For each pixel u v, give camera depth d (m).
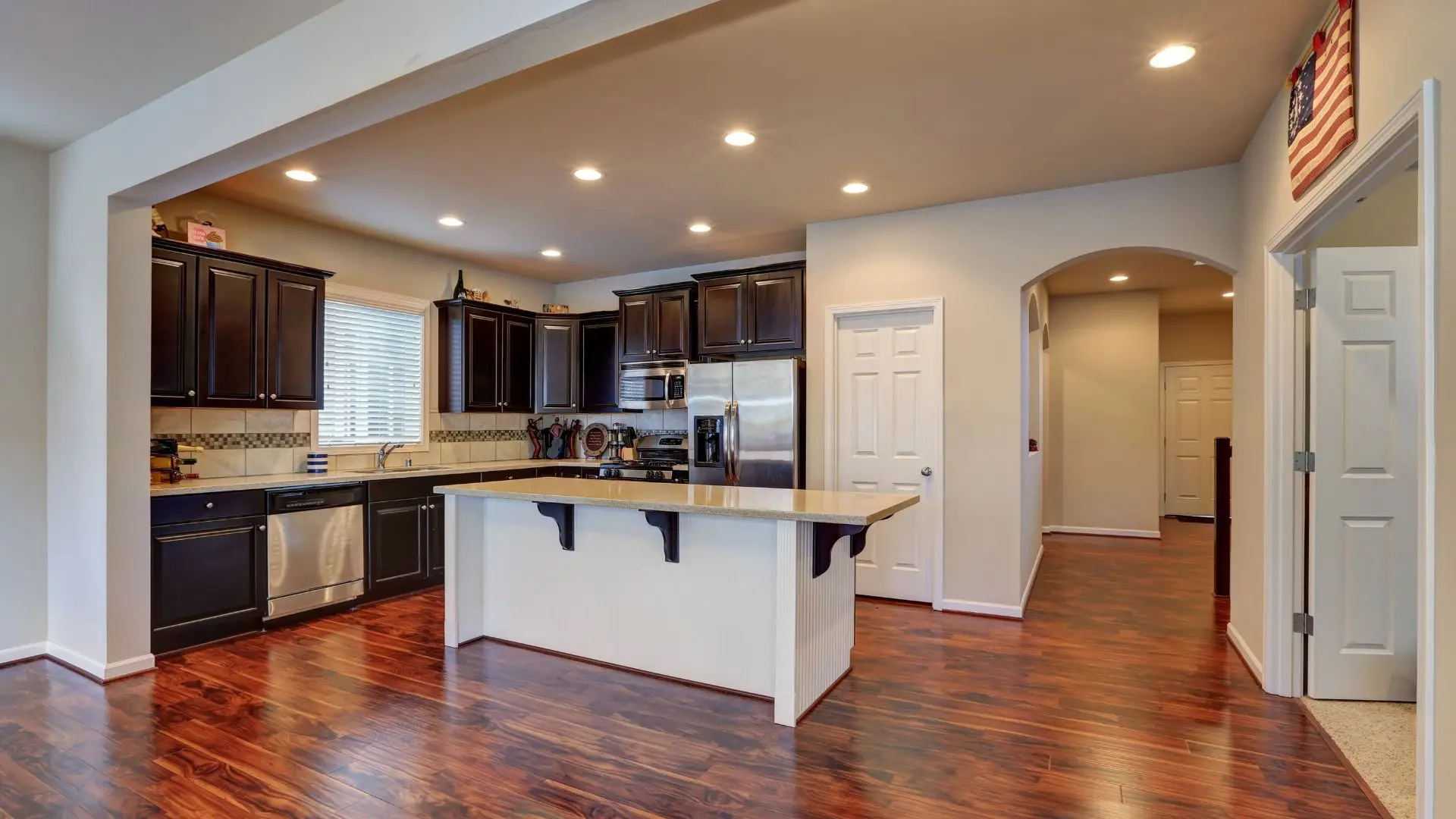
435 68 2.16
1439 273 1.61
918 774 2.37
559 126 3.21
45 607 3.57
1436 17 1.63
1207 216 3.76
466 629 3.78
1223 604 4.58
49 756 2.50
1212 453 8.62
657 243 5.39
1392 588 2.89
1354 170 2.07
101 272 3.29
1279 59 2.62
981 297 4.33
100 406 3.28
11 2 2.26
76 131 3.32
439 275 5.77
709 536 3.15
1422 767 1.68
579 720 2.80
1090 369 7.55
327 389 4.93
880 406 4.68
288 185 4.02
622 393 6.10
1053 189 4.11
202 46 2.59
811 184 4.00
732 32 2.41
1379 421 2.89
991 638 3.86
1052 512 7.70
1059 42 2.50
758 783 2.30
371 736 2.64
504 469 5.61
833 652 3.14
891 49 2.54
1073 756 2.49
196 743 2.59
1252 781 2.31
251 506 3.92
